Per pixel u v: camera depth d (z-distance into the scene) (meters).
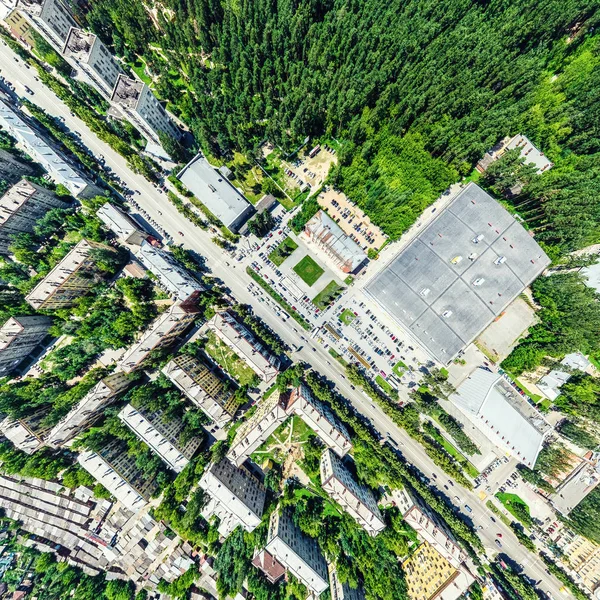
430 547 84.56
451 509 86.88
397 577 80.62
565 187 81.81
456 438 84.88
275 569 79.00
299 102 86.06
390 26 85.38
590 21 80.06
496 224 82.25
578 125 82.75
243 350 84.50
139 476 85.00
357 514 79.56
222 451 86.81
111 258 86.25
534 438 82.50
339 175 87.31
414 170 87.56
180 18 86.12
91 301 89.12
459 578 78.56
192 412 87.75
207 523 86.94
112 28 88.69
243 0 82.62
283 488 89.00
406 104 84.06
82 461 81.44
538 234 84.88
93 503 88.12
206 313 87.31
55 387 87.75
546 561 84.19
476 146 80.69
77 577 85.44
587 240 79.75
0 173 83.56
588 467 82.88
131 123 84.69
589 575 80.12
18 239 84.75
